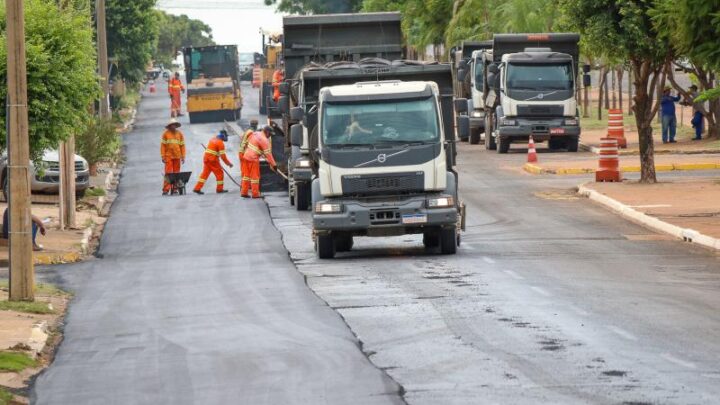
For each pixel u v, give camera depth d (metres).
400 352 38.03
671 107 129.00
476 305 46.50
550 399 30.78
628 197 86.38
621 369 34.09
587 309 44.94
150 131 182.62
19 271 52.41
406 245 69.75
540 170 109.81
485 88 139.62
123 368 38.16
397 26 99.00
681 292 49.12
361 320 44.38
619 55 93.25
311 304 48.84
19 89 52.09
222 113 196.12
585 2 93.19
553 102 128.75
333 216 62.12
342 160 62.12
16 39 52.00
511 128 129.50
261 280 57.12
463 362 36.00
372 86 63.53
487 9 178.38
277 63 159.62
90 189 104.94
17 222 52.31
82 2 81.00
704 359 35.25
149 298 53.94
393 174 62.03
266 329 43.78
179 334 44.03
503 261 60.34
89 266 66.62
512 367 34.94
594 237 69.88
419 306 46.81
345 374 35.12
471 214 83.31
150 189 111.88
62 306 53.00
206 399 33.03
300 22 97.94
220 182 105.88
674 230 70.06
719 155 115.12
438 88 68.12
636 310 44.50
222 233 79.25
